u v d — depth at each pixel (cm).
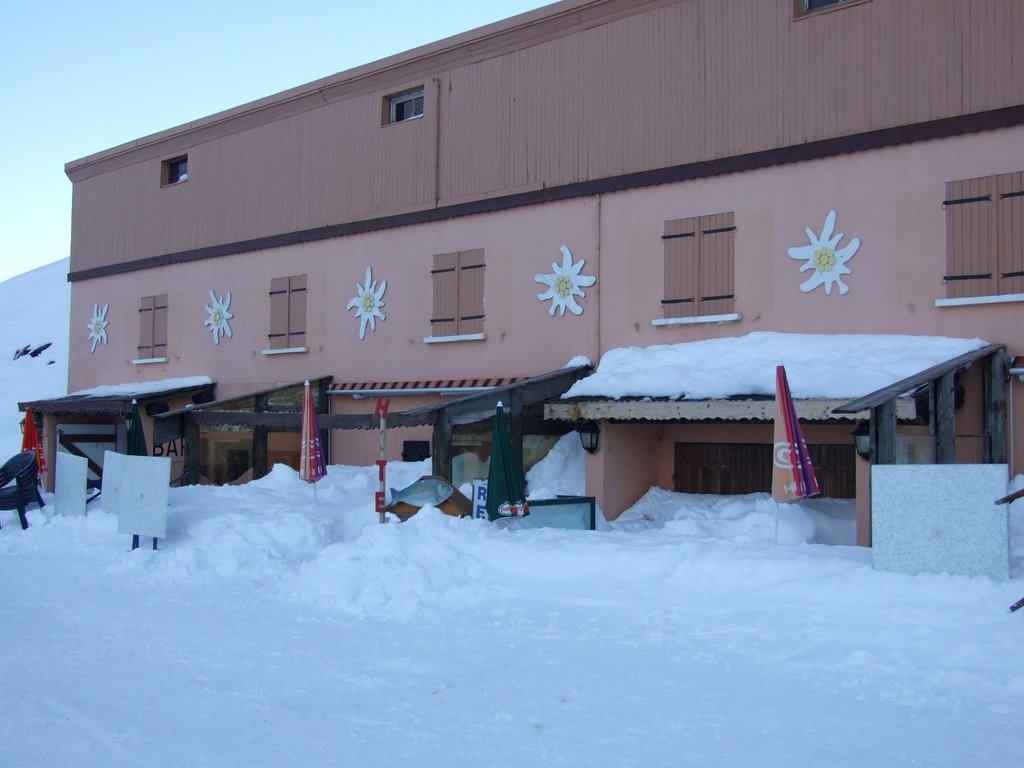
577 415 1289
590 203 1465
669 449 1431
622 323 1426
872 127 1223
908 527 752
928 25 1189
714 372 1212
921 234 1189
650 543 937
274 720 544
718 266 1341
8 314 5081
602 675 622
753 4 1323
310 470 1266
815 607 737
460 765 470
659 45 1405
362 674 637
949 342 1138
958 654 625
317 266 1833
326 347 1811
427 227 1667
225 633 762
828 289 1252
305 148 1862
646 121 1412
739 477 1376
